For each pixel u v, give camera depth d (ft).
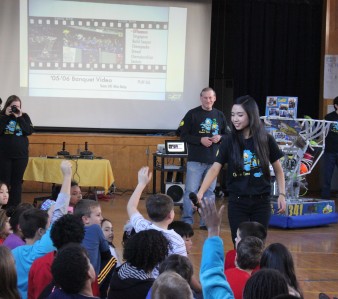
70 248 7.97
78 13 33.76
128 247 9.44
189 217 23.47
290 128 23.79
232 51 36.42
